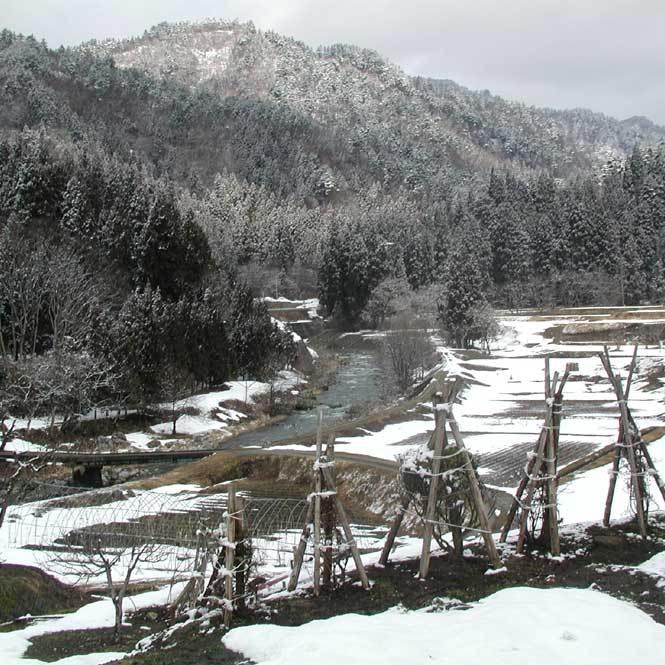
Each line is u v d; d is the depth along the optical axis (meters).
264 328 65.06
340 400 59.72
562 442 33.47
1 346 48.00
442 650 8.55
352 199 187.12
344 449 34.25
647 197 120.00
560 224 108.94
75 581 16.91
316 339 96.88
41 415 43.56
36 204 65.62
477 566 11.99
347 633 9.13
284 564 14.85
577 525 14.28
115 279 60.34
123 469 36.41
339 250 104.75
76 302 50.12
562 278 104.44
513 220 110.69
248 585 11.06
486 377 59.66
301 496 28.59
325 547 11.30
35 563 17.00
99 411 47.53
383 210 153.50
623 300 101.75
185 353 53.66
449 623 9.47
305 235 134.50
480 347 78.69
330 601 10.89
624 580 11.13
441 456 11.65
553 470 12.50
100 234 63.47
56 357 43.41
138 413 48.78
